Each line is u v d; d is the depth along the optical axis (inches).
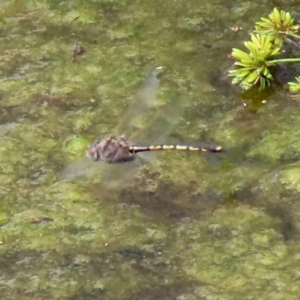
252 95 80.3
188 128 79.7
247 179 79.0
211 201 78.7
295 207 78.7
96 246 78.2
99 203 78.7
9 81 80.6
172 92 80.4
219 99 80.2
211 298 77.6
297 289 77.7
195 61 80.9
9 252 78.2
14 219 78.5
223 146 79.5
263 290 77.7
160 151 79.4
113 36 81.4
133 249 78.2
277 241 78.3
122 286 77.8
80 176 79.1
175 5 82.0
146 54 81.1
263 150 79.4
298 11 81.7
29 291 77.7
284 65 80.6
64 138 79.7
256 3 82.0
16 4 82.1
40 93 80.4
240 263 78.0
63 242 78.3
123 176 79.0
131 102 80.2
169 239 78.3
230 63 80.8
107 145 79.3
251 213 78.6
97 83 80.6
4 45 81.3
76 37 81.4
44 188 79.0
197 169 79.2
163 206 78.7
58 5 82.1
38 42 81.4
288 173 79.0
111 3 82.1
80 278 77.9
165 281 77.8
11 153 79.4
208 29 81.5
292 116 79.9
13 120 80.0
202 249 78.2
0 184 79.0
